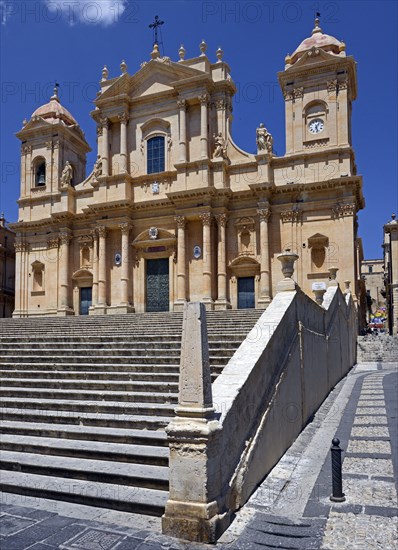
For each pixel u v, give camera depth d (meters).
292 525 5.80
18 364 12.70
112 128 36.38
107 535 5.58
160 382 10.27
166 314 23.05
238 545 5.33
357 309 28.86
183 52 34.81
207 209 31.77
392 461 8.14
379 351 26.22
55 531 5.70
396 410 12.32
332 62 30.91
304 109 31.78
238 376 7.19
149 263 34.50
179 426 5.75
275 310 9.81
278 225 31.36
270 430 7.91
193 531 5.47
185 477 5.68
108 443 8.13
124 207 33.94
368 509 6.20
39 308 37.34
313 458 8.48
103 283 34.31
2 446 8.40
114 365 11.55
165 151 34.53
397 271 48.00
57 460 7.70
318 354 13.34
